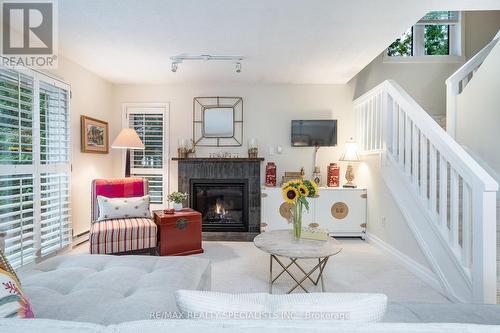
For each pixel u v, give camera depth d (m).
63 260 1.88
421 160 2.68
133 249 2.99
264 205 4.11
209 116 4.60
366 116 4.03
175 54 3.33
